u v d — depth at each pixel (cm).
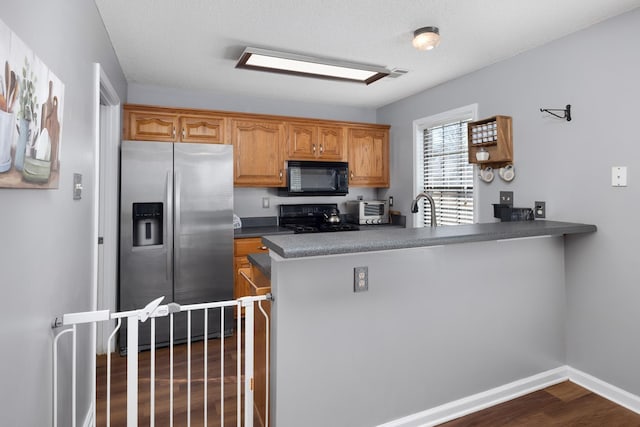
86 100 178
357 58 278
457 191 343
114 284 278
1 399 92
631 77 202
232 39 246
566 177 236
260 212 410
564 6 201
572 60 232
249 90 367
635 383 204
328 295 166
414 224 390
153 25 226
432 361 191
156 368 252
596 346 222
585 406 207
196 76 323
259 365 189
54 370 126
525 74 264
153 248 286
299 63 270
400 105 408
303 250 143
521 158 266
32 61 99
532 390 223
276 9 208
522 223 227
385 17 217
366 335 175
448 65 294
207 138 348
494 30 231
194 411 201
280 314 157
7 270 94
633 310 204
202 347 289
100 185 274
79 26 163
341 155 407
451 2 198
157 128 329
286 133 383
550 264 231
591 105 222
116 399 213
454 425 190
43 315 121
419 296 187
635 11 200
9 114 86
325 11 209
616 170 209
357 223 421
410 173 396
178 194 292
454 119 337
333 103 423
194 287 301
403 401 184
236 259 340
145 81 337
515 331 217
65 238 144
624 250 207
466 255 199
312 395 164
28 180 99
